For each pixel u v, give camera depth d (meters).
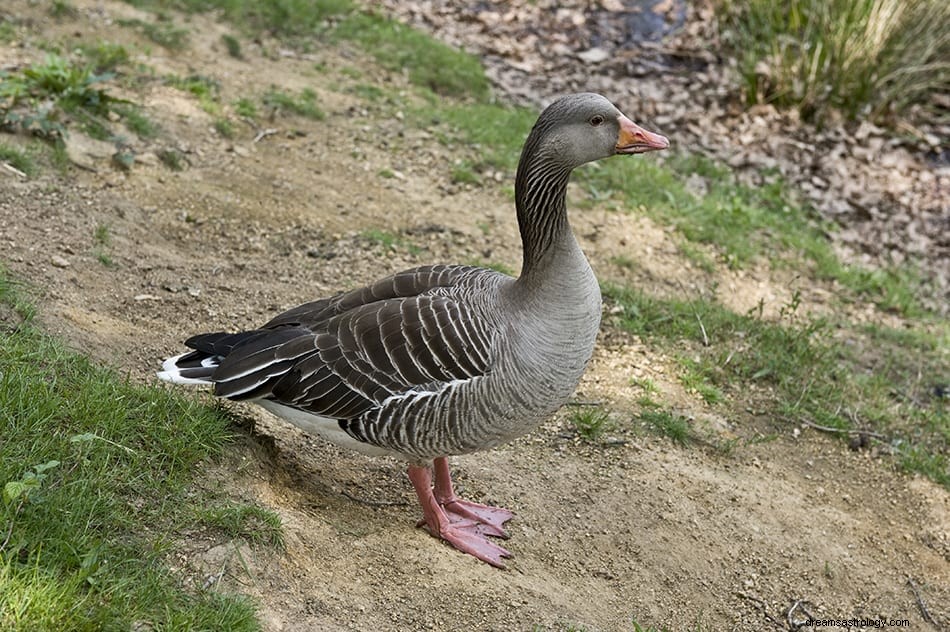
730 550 3.01
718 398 3.37
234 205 3.64
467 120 4.52
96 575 2.59
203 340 2.84
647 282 3.76
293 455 2.95
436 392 2.75
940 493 3.26
